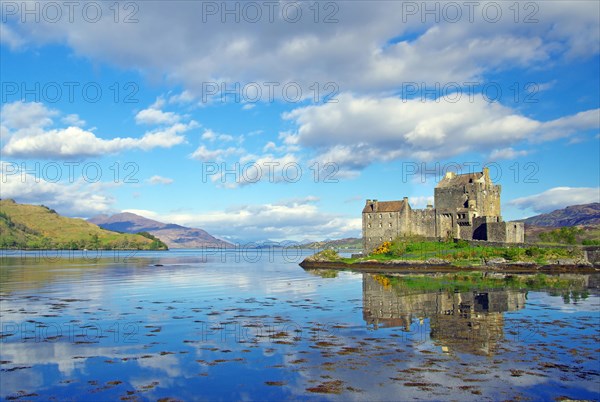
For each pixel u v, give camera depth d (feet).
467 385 73.87
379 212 461.78
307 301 169.37
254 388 73.72
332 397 69.62
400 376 78.43
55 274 317.42
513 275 284.00
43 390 73.31
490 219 410.31
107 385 75.46
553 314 134.00
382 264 369.09
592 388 72.43
